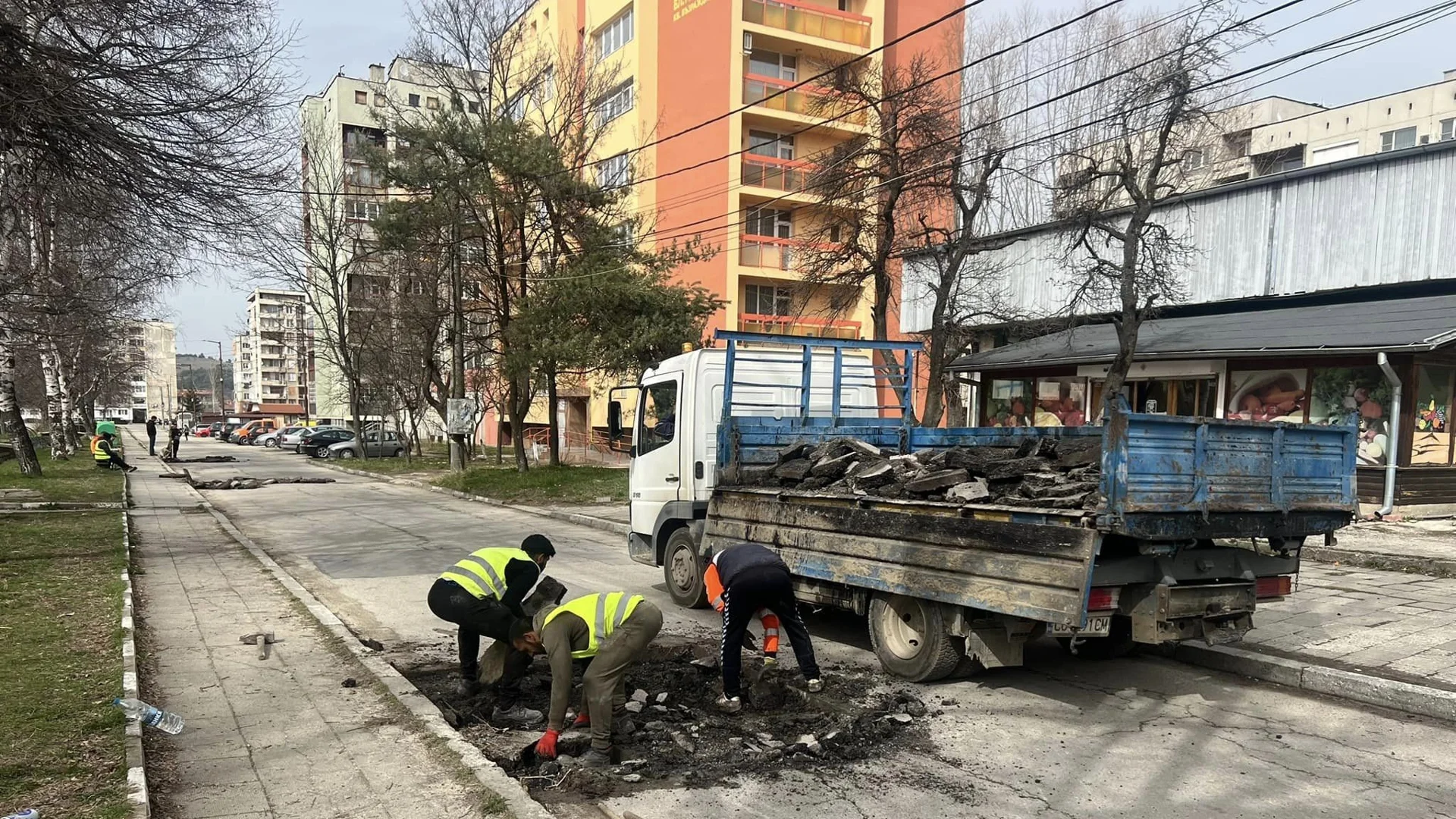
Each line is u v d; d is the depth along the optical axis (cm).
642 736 496
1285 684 619
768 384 913
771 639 605
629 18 3459
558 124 2650
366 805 383
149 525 1460
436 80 2469
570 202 2267
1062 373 1945
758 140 3341
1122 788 434
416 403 3562
